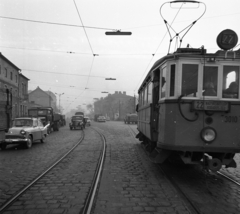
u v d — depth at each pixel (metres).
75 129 28.27
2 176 6.08
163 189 5.02
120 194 4.69
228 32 5.45
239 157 9.35
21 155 9.41
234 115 5.19
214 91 5.29
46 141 14.76
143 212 3.81
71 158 8.64
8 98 12.38
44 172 6.43
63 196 4.53
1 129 11.36
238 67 5.28
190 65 5.36
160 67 6.14
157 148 6.55
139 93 12.02
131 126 32.94
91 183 5.41
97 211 3.84
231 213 3.77
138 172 6.55
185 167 7.14
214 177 6.02
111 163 7.79
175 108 5.32
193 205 4.08
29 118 12.76
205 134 5.13
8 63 29.25
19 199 4.38
